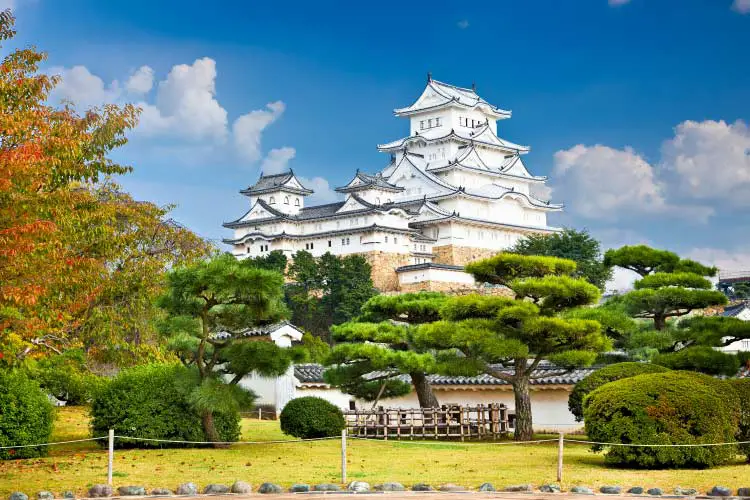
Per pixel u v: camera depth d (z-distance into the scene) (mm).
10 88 21141
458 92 146875
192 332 25875
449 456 26484
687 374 23562
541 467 23234
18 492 18141
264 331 43469
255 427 36438
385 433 34031
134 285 36969
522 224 132750
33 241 19516
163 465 22797
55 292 24516
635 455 22344
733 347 52562
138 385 26438
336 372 36031
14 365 24766
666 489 19219
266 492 19141
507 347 30562
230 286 24625
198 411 26188
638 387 22812
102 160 24766
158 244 39906
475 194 126688
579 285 31625
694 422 22188
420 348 36594
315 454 26594
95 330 35594
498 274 33906
